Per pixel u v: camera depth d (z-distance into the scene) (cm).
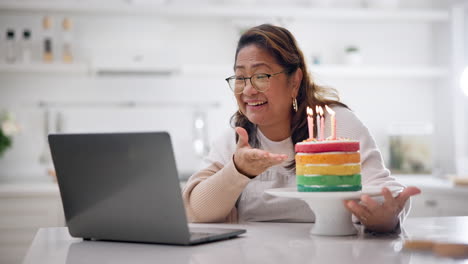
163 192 103
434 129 404
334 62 392
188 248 102
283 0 386
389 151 388
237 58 150
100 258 96
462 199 287
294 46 154
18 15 358
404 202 113
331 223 116
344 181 114
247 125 161
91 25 364
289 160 155
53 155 114
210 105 382
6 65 338
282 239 111
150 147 101
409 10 379
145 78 377
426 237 110
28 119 363
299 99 156
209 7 358
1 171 361
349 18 383
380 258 89
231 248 101
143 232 108
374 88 399
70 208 117
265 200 155
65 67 344
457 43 383
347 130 151
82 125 369
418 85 403
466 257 88
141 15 367
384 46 399
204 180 139
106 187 109
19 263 304
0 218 304
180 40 376
